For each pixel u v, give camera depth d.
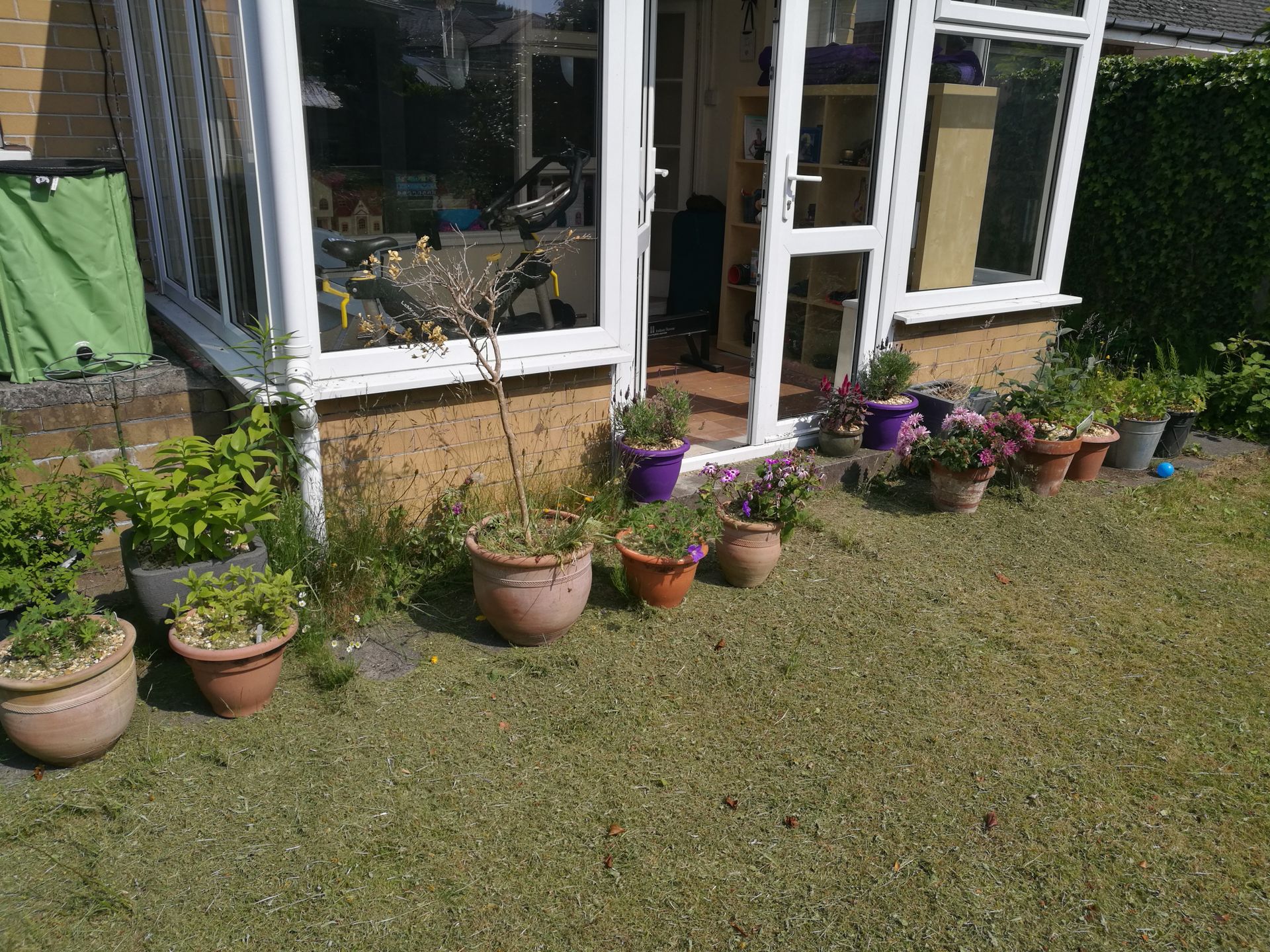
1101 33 6.25
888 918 2.56
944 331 6.21
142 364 4.21
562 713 3.38
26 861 2.65
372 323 4.03
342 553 3.95
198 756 3.07
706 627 3.97
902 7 5.21
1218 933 2.56
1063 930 2.56
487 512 4.37
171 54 4.43
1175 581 4.66
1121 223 7.78
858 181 5.46
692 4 7.80
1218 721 3.51
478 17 3.95
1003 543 4.97
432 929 2.47
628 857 2.73
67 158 5.21
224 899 2.54
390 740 3.19
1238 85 6.87
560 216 4.43
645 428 4.72
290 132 3.55
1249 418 6.98
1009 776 3.15
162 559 3.48
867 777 3.11
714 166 8.12
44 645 2.88
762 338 5.30
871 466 5.58
